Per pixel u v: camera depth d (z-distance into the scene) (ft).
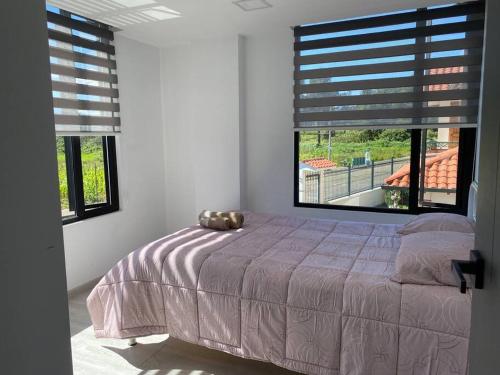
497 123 2.49
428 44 9.89
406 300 5.41
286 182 12.25
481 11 9.30
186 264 7.05
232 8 9.57
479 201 2.87
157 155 13.51
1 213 1.73
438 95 9.95
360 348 5.52
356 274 6.14
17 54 1.78
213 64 12.28
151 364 7.20
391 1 9.18
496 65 2.54
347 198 12.08
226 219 9.17
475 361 2.86
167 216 14.10
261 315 6.25
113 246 11.77
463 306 5.12
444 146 10.46
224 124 12.39
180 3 9.19
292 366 6.04
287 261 6.86
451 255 5.64
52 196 1.98
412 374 5.23
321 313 5.84
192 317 6.84
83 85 10.46
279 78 11.90
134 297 7.20
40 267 1.93
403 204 11.26
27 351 1.88
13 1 1.75
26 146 1.84
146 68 12.80
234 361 7.29
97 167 11.54
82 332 8.37
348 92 10.94
